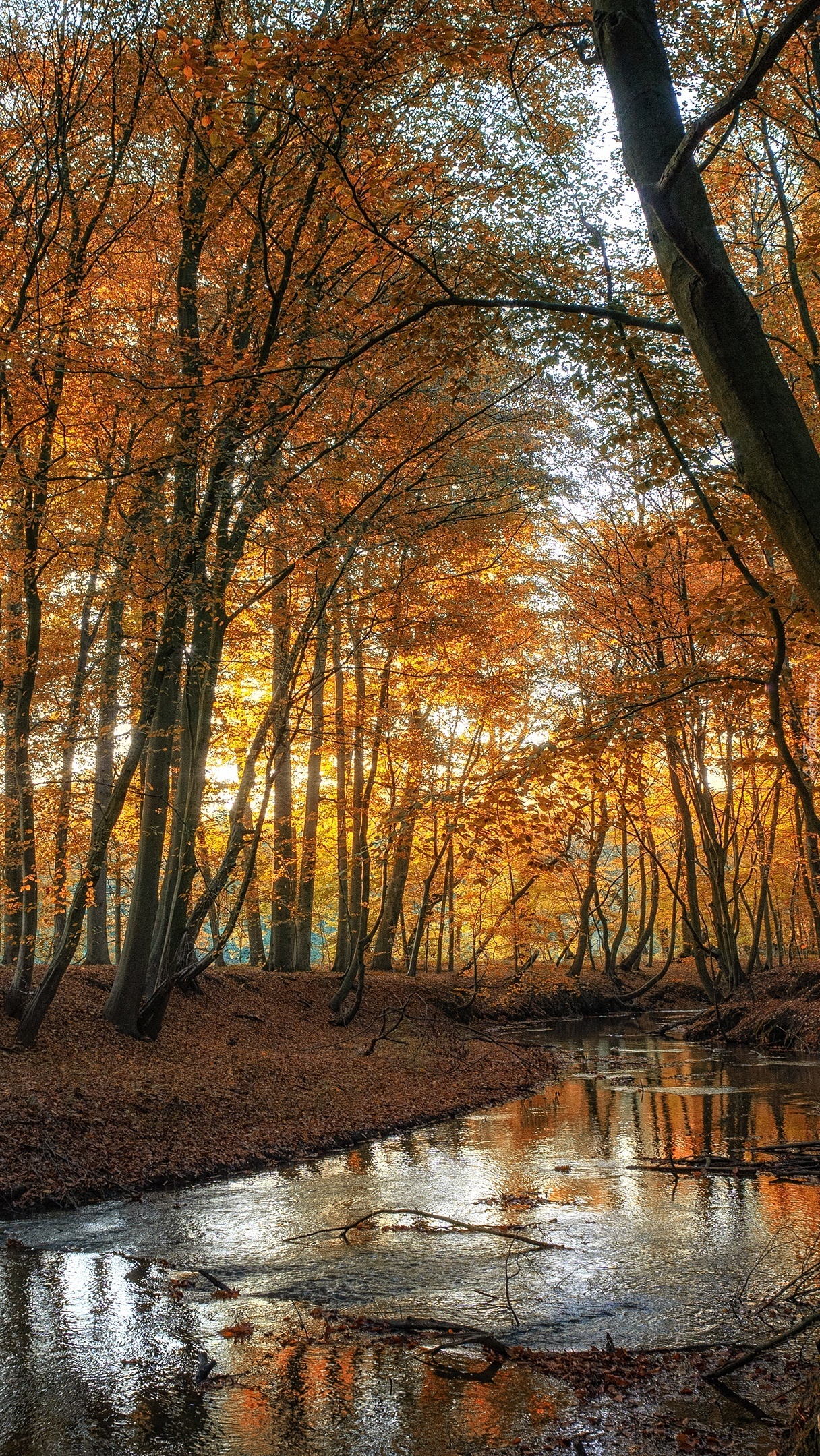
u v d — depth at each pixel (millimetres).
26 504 13695
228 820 22344
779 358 11758
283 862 24719
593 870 32625
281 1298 8039
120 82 13992
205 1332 7332
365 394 13844
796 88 10219
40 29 13391
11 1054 14531
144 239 15094
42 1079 13352
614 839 35094
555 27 6535
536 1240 9477
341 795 26938
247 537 16312
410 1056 21219
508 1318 7574
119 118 14133
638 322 5551
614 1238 9445
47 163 13195
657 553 20188
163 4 13062
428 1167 12641
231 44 5746
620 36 5105
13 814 16484
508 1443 5699
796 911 37250
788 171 13641
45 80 13508
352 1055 20188
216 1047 18219
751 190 14148
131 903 17484
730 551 6809
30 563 14406
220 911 28219
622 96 5090
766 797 29078
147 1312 7695
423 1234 9727
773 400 4555
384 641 18766
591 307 5633
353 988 24531
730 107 4145
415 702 22297
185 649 16891
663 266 4891
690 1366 6688
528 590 24516
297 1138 13867
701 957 29359
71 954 15195
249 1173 12383
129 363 11438
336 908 39750
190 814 17781
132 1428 5914
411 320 6086
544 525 24266
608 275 7996
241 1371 6688
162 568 14555
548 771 7664
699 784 27656
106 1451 5652
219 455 12781
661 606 15789
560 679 24062
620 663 23734
